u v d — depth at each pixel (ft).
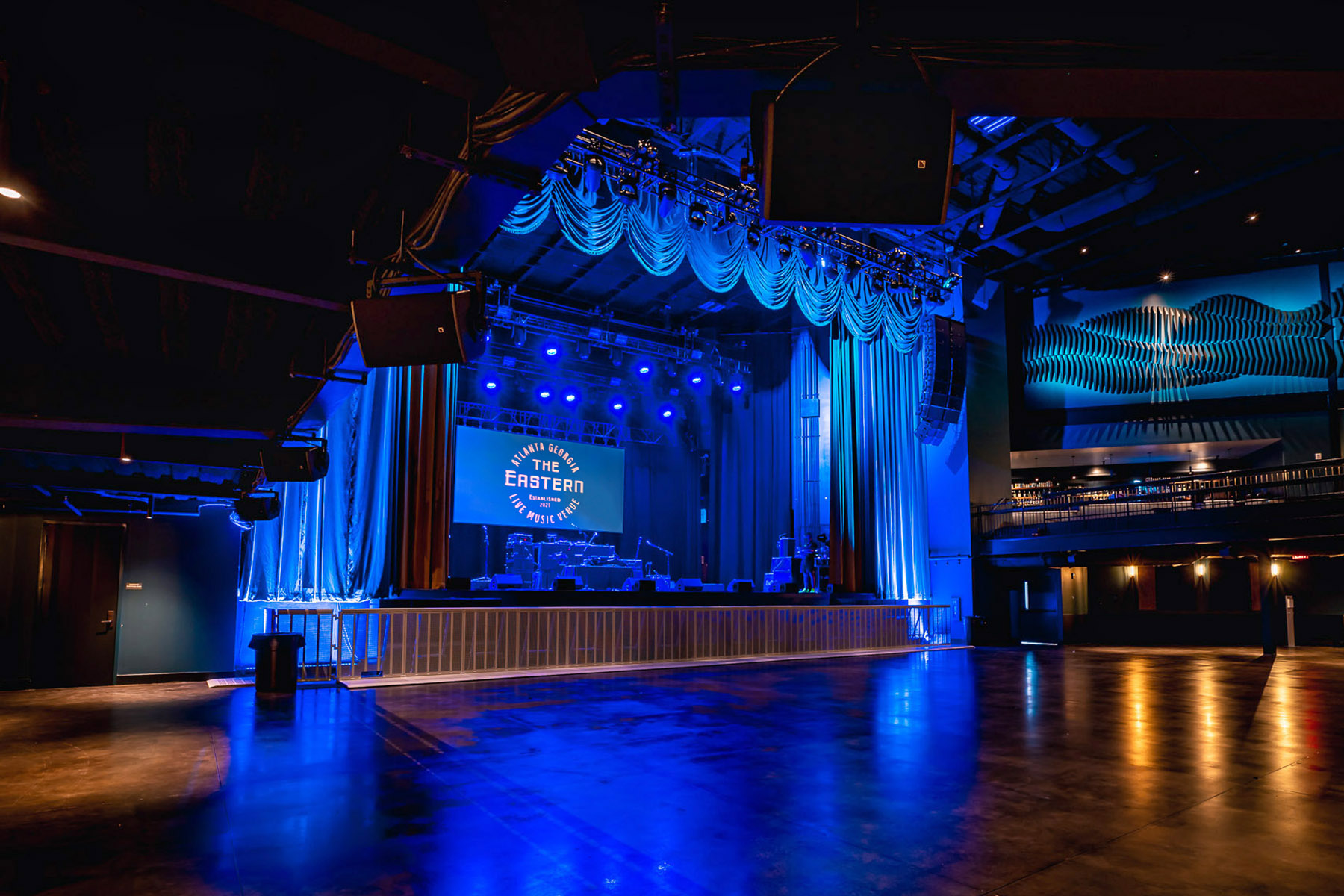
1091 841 13.38
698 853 12.86
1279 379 59.47
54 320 21.71
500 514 59.72
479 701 29.43
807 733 22.97
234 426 26.50
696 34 13.35
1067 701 29.63
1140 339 63.05
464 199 16.26
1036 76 13.60
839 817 14.78
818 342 65.16
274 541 42.80
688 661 44.68
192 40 12.53
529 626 40.14
